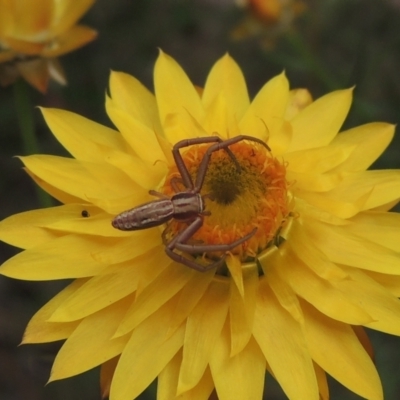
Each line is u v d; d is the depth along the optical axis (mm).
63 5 223
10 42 218
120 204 196
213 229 194
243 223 194
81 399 250
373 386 190
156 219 190
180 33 296
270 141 200
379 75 273
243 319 191
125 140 202
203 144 199
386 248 194
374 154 203
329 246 195
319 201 198
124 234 195
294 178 198
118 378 191
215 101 201
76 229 195
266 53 264
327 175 197
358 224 198
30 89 265
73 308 192
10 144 270
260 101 204
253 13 257
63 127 202
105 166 200
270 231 194
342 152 199
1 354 260
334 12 285
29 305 263
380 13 284
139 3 283
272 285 193
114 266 194
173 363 193
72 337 193
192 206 191
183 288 193
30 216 198
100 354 193
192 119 199
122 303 195
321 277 192
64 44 223
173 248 190
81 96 270
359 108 256
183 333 193
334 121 204
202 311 193
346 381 190
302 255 193
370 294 194
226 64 209
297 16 262
